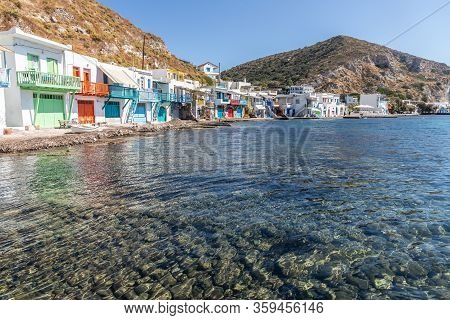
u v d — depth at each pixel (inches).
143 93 1943.9
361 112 5059.1
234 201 472.4
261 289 253.8
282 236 347.9
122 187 547.8
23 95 1138.0
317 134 1750.7
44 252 311.3
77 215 409.1
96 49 2780.5
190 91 2650.1
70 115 1381.6
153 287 256.5
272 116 4023.1
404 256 301.6
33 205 447.2
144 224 380.8
